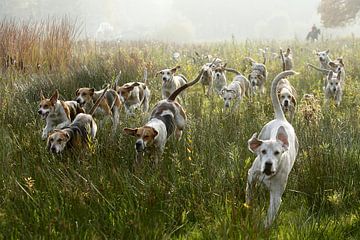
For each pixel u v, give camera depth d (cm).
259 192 575
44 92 1141
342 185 623
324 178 627
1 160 662
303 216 566
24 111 947
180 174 617
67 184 575
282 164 550
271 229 518
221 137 768
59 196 557
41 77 1281
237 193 590
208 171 625
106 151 700
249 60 1625
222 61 1748
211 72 1378
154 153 722
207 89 1447
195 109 1040
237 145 717
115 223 517
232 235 493
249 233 492
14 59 1464
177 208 559
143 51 2053
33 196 561
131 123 903
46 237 484
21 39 1495
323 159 646
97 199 548
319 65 1750
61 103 851
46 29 1562
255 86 1331
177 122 810
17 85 1231
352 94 1213
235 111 1045
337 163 648
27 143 735
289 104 1009
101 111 930
